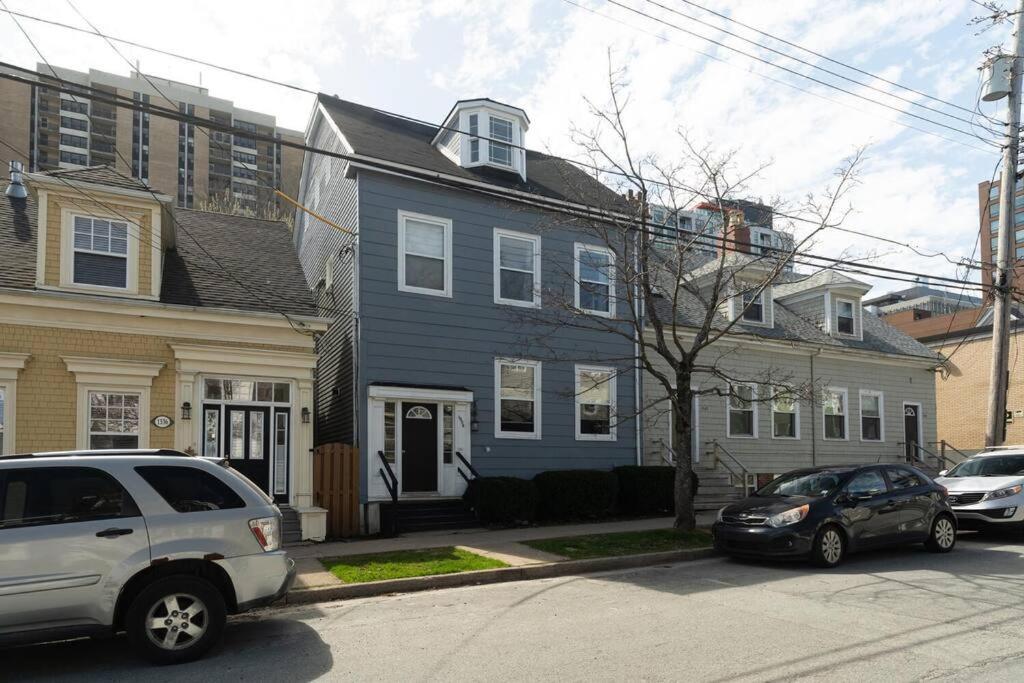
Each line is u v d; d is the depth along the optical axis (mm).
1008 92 15555
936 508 12094
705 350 20547
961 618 7598
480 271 16953
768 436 21656
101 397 12961
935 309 53875
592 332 18266
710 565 11328
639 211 14906
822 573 10383
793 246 14305
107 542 6184
